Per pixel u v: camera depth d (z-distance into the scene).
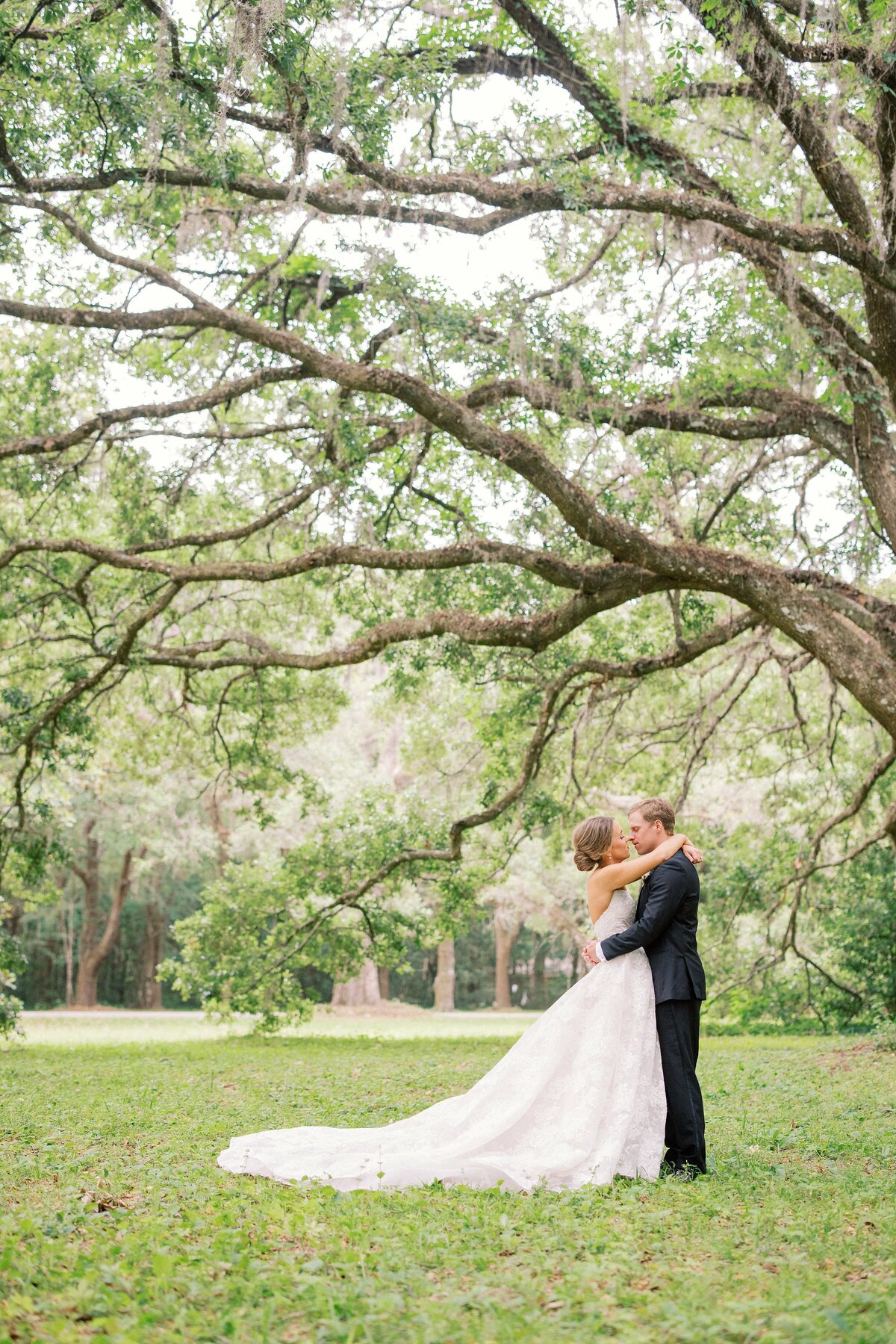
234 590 18.59
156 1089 10.38
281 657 14.68
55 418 15.16
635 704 19.97
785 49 9.41
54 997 45.19
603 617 17.19
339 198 11.53
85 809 35.78
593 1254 4.07
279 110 11.27
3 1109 8.90
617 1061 5.79
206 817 36.50
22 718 16.58
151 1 9.87
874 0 8.72
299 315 14.39
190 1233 4.32
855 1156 6.54
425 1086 10.87
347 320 14.09
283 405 14.91
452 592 15.59
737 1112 8.95
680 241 11.21
